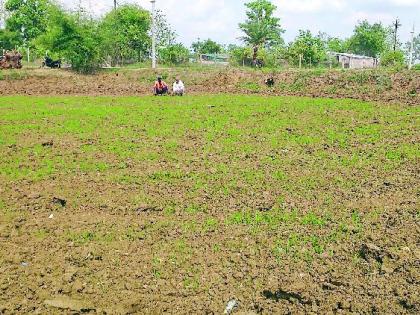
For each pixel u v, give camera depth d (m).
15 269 9.21
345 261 9.23
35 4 54.75
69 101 25.05
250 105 23.05
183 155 15.31
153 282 8.83
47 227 10.76
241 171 13.77
